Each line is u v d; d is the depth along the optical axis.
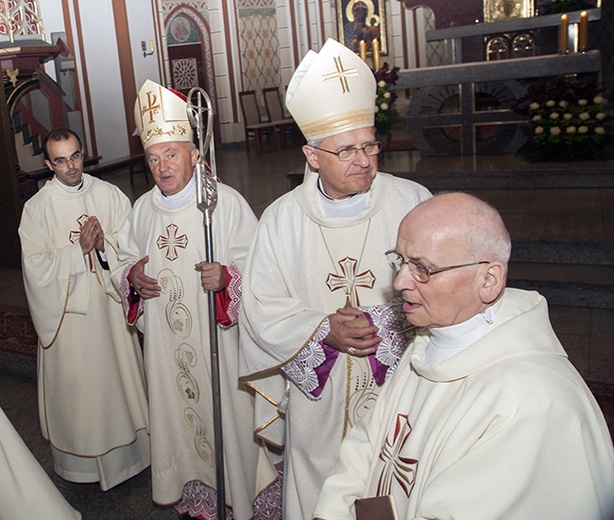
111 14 11.41
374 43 8.44
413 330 2.18
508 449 1.20
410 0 9.85
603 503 1.23
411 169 7.63
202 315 2.73
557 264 5.24
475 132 8.16
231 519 2.84
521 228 5.60
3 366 4.87
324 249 2.29
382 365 2.18
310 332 2.17
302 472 2.32
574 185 6.78
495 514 1.18
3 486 2.17
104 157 11.85
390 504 1.43
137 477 3.45
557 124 7.24
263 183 9.07
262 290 2.30
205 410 2.80
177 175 2.70
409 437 1.44
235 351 2.74
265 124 12.72
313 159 2.12
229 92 13.91
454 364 1.34
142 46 11.68
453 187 7.20
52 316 3.18
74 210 3.27
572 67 7.44
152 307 2.84
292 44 14.38
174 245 2.77
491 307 1.37
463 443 1.26
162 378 2.87
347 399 2.26
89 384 3.20
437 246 1.32
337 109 2.01
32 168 8.41
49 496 2.28
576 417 1.21
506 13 9.48
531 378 1.25
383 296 2.26
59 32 10.54
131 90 11.68
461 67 7.94
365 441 1.63
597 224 5.52
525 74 7.64
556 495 1.19
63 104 9.56
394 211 2.26
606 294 4.75
